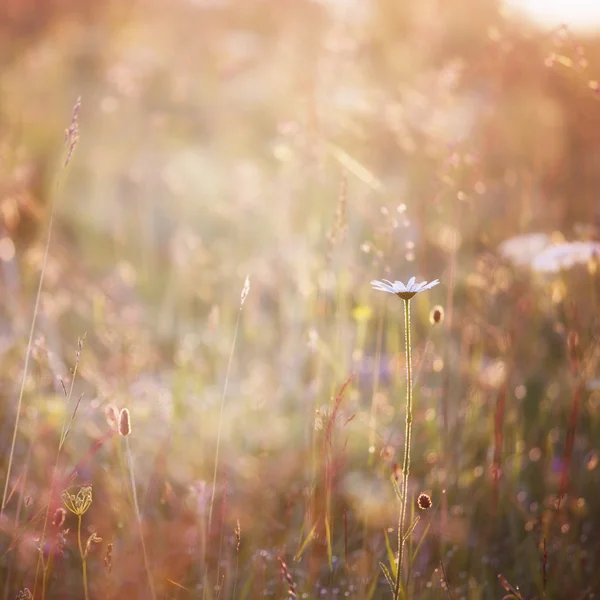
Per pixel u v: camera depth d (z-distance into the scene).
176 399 1.62
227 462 1.61
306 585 1.38
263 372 1.79
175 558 1.44
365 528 1.41
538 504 1.54
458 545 1.45
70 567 1.45
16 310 1.74
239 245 2.25
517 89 2.36
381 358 1.68
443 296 1.72
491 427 1.55
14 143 2.52
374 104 1.96
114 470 1.53
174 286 2.16
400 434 1.56
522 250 1.65
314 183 1.90
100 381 1.67
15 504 1.48
